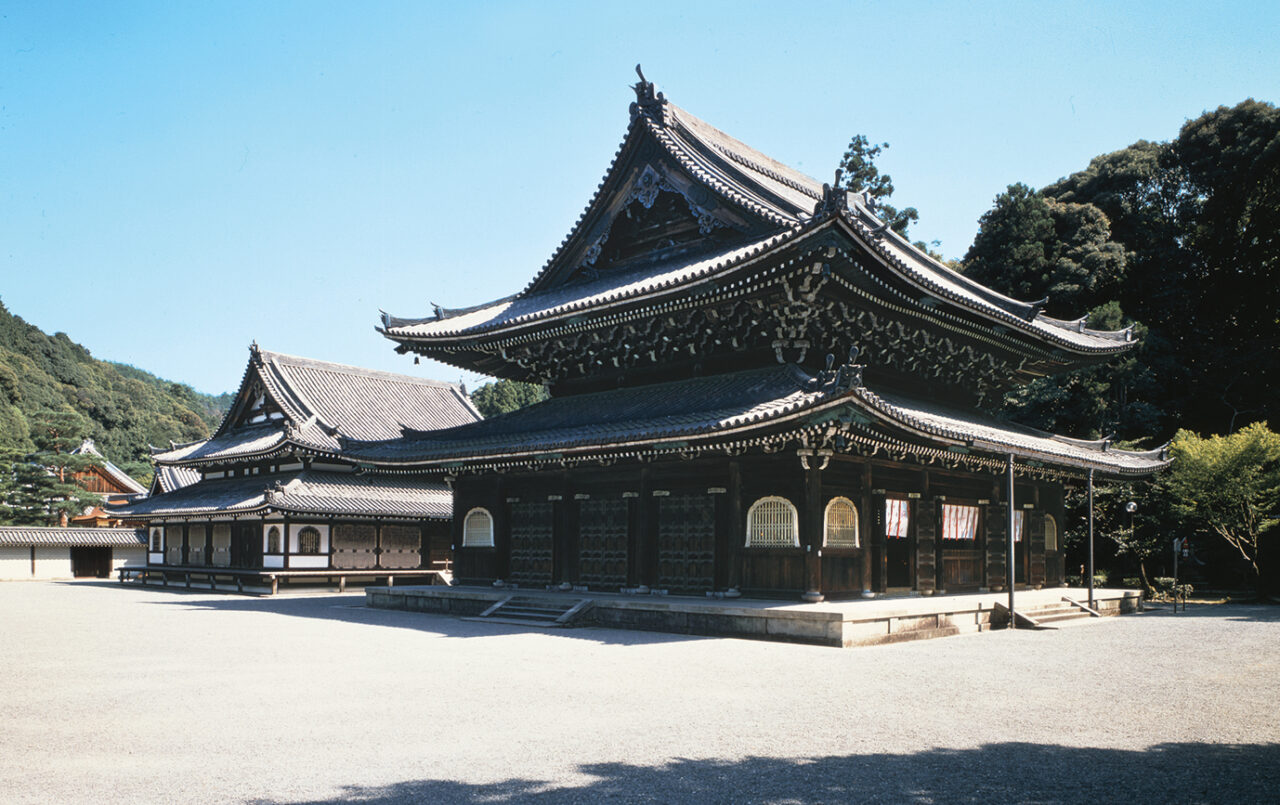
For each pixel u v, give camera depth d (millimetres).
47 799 9250
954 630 26156
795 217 30594
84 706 14375
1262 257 63875
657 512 29688
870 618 22672
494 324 33812
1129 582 48219
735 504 27297
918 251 41844
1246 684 16844
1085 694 15555
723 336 30594
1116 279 63812
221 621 30266
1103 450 40062
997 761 10883
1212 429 61438
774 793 9531
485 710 13859
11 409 105625
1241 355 60531
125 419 152125
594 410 32969
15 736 12211
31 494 84625
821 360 30062
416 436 38688
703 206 32688
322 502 48625
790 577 25891
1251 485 41312
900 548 35938
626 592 30125
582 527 31859
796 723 12953
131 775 10180
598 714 13555
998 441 29531
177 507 55625
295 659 19906
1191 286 66938
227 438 58500
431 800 9234
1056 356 38344
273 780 9953
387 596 35438
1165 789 9758
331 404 55656
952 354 34500
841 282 27625
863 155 73500
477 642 22969
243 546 50969
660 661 19234
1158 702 14891
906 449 27047
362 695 15203
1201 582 50281
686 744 11664
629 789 9648
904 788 9727
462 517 36500
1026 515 36062
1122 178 68438
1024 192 65062
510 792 9516
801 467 25984
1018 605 28797
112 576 74938
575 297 34469
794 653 20656
